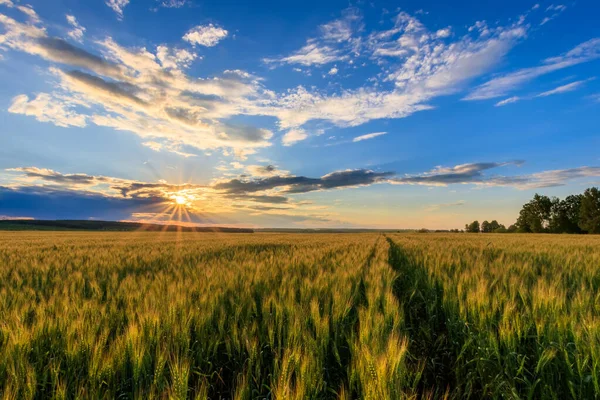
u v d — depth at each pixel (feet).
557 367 10.25
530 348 11.91
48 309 13.76
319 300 15.96
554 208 280.31
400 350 8.96
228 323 13.44
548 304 13.50
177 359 9.14
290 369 9.04
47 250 48.96
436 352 13.91
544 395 9.50
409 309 18.78
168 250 49.14
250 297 15.80
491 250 42.04
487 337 11.87
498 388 9.62
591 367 9.61
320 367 9.57
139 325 11.50
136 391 9.03
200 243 74.23
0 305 14.74
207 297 15.31
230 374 11.60
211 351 12.17
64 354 10.27
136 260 34.35
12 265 30.45
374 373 8.09
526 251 40.22
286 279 19.54
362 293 19.66
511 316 12.88
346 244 64.54
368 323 11.68
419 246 53.62
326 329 11.93
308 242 76.79
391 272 24.21
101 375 9.20
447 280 19.74
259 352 11.23
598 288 17.67
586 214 238.48
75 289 19.11
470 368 11.77
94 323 11.71
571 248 45.70
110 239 101.96
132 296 15.74
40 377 9.43
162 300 14.47
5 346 10.05
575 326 11.03
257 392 10.05
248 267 26.09
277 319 13.19
